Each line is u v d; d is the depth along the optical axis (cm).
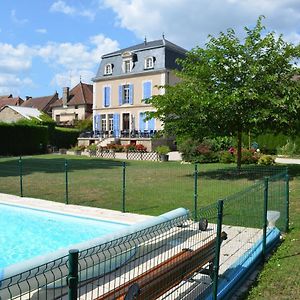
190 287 536
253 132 1912
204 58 1822
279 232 827
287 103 1653
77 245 543
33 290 378
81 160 3058
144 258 474
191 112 1766
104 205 1228
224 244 748
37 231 1094
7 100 7569
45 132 4138
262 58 1759
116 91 4606
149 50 4372
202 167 2345
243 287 588
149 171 2178
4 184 1695
